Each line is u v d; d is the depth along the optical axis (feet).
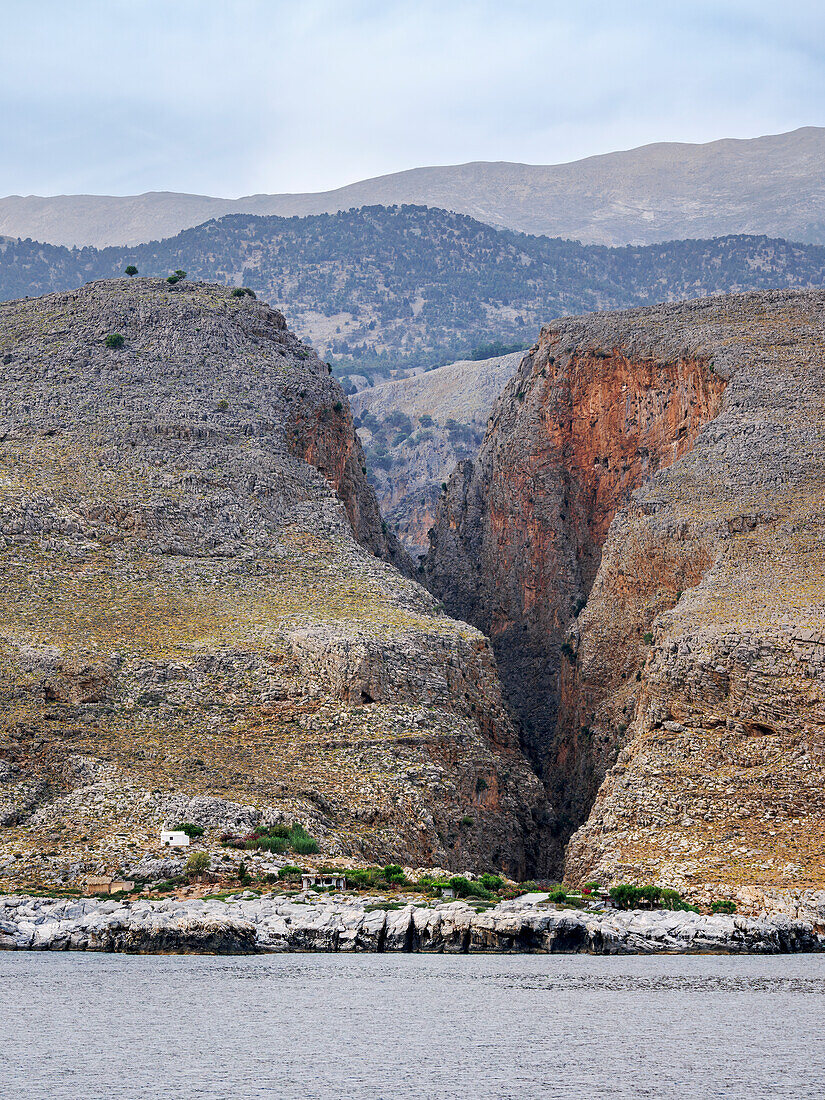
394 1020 469.98
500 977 533.14
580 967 555.69
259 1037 449.48
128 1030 457.27
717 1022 468.34
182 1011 478.59
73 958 563.89
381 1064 422.82
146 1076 408.87
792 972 546.67
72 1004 487.61
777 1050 438.81
